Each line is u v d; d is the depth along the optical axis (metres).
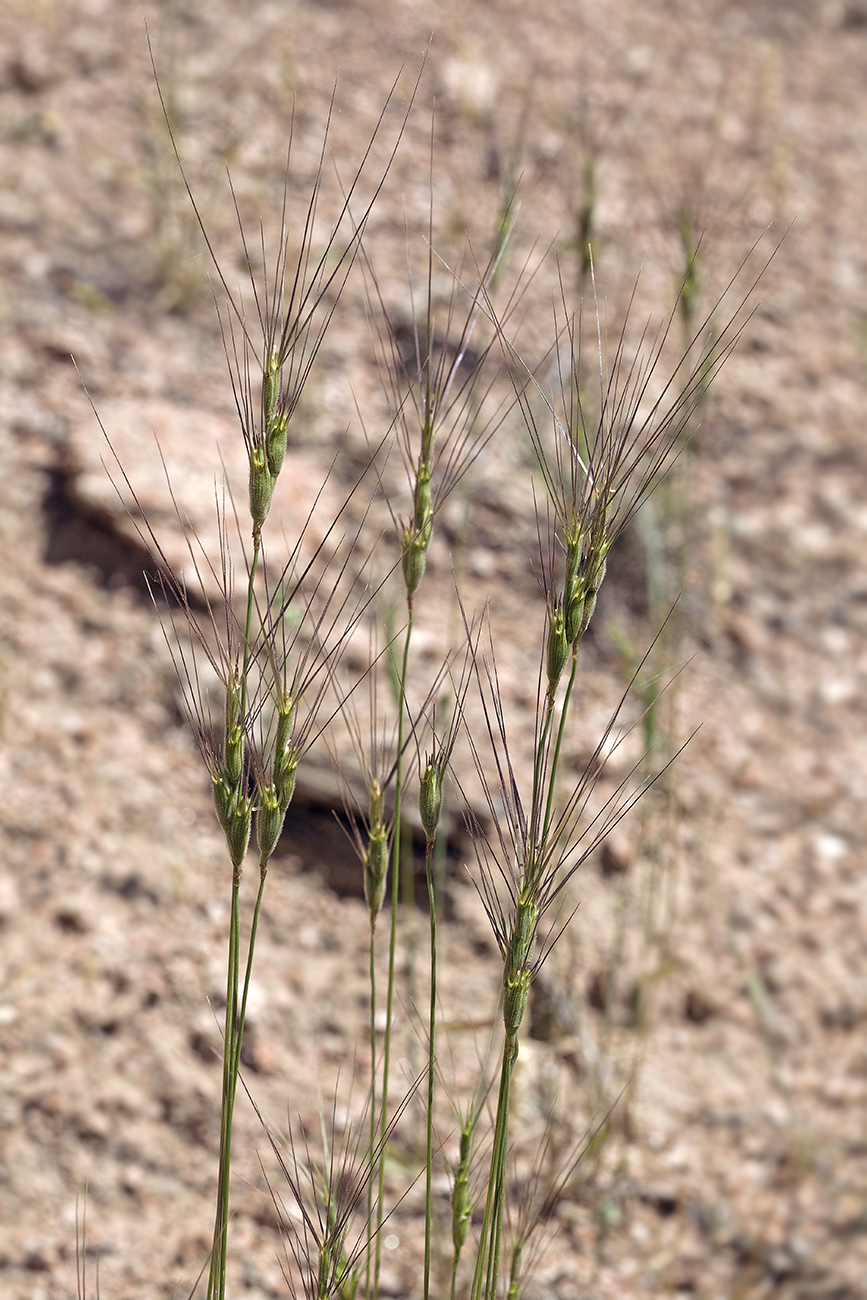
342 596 0.74
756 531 0.90
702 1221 0.64
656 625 0.78
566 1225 0.63
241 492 0.77
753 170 1.07
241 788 0.47
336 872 0.68
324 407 0.83
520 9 1.13
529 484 0.83
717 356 0.91
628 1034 0.69
